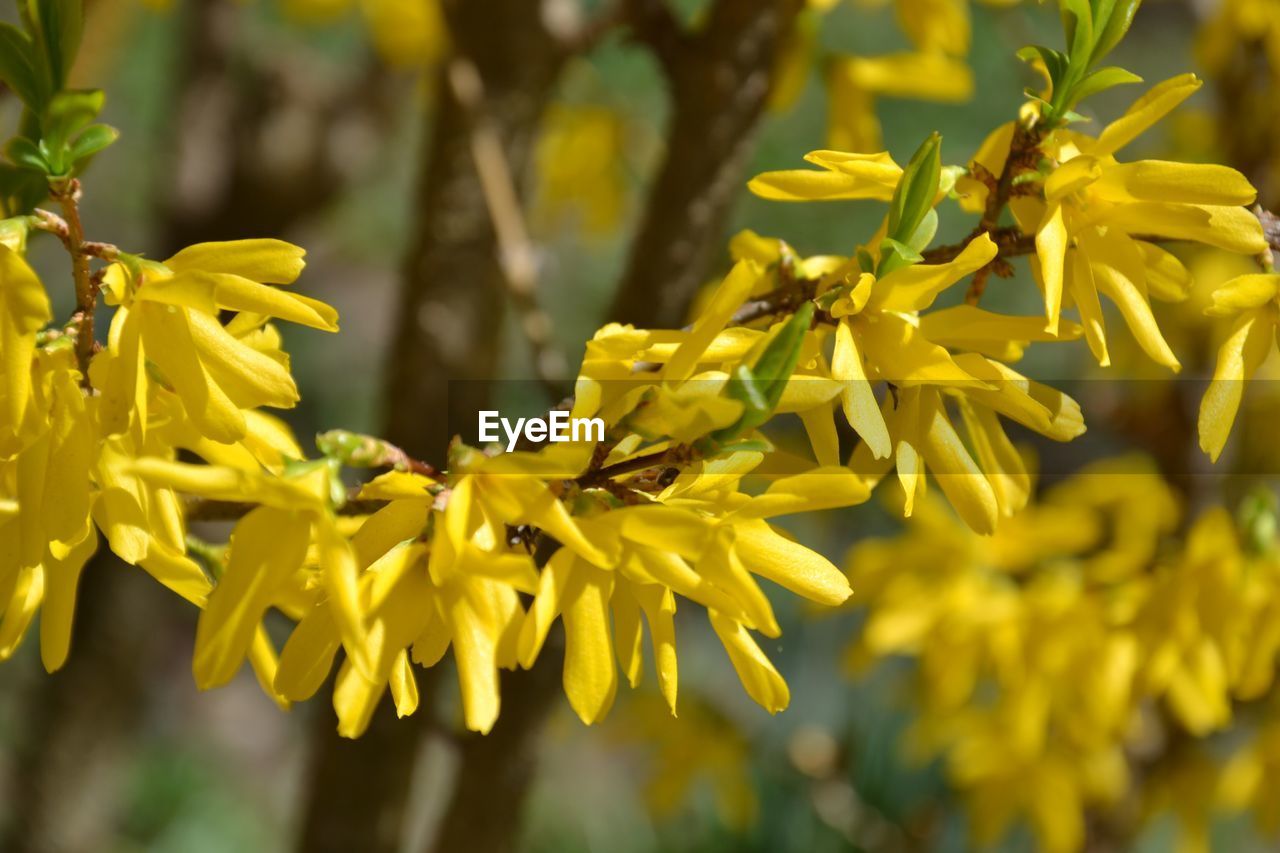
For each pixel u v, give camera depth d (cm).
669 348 48
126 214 193
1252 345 50
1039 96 51
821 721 121
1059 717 89
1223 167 49
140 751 209
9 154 49
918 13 68
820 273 53
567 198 110
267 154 143
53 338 49
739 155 68
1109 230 50
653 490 49
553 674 74
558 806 171
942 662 84
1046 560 88
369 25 130
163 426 50
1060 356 131
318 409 210
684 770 108
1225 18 89
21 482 48
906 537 87
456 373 82
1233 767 85
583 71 109
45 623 50
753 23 66
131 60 177
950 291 126
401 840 84
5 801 157
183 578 50
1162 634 69
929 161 49
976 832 100
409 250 83
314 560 49
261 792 225
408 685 48
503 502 48
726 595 48
